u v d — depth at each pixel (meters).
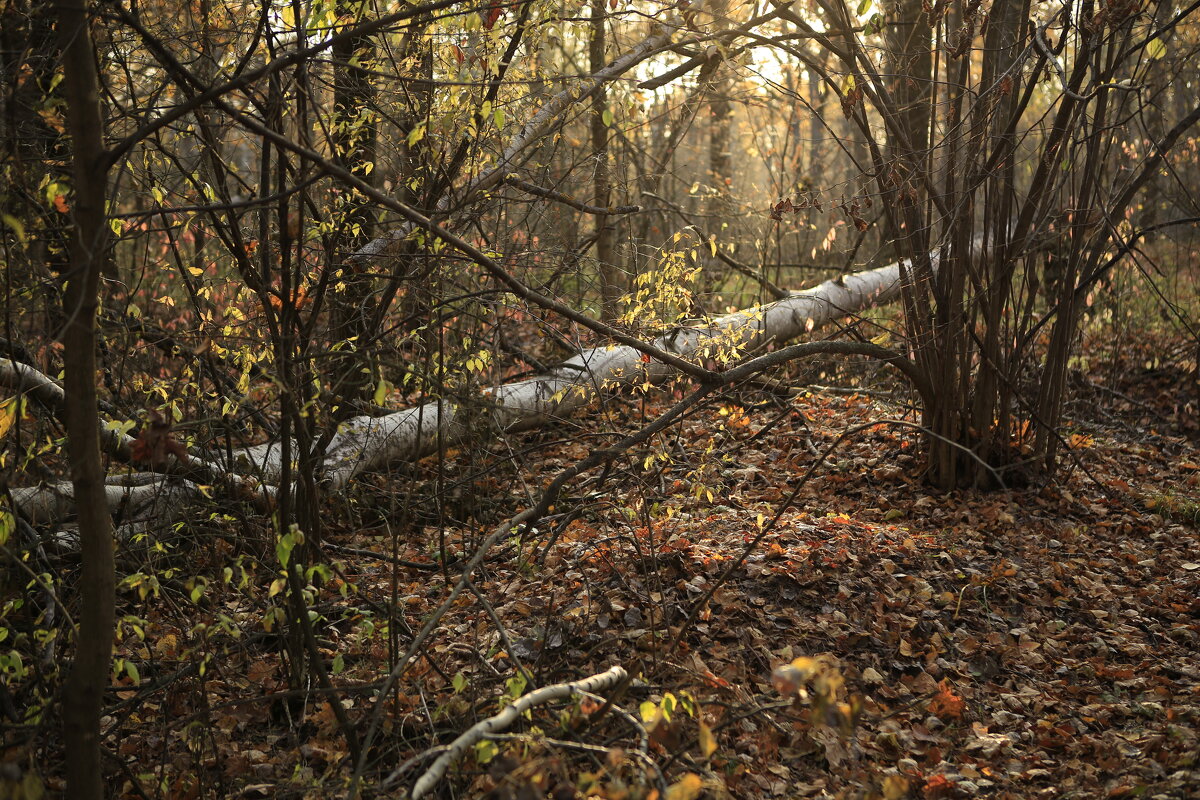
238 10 4.58
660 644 4.17
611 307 6.48
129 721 3.97
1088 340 10.12
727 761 3.52
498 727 2.73
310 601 3.67
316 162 3.04
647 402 7.62
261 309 4.23
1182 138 9.92
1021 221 5.98
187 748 3.75
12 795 2.38
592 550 5.06
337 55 4.74
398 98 4.86
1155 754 3.50
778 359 5.18
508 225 6.29
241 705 4.04
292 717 4.03
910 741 3.77
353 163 5.15
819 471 6.70
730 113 13.88
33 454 3.89
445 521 6.07
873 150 5.70
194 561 4.88
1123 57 5.57
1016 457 6.37
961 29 5.39
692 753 3.54
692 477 6.31
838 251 11.58
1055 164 5.84
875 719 3.90
